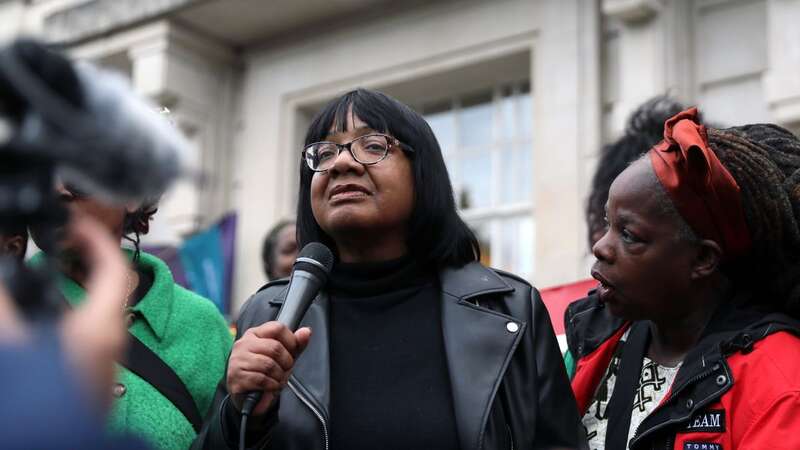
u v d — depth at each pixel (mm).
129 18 7746
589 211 3236
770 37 5523
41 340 958
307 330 1771
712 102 5891
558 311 2957
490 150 7160
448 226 2203
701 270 2010
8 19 8477
